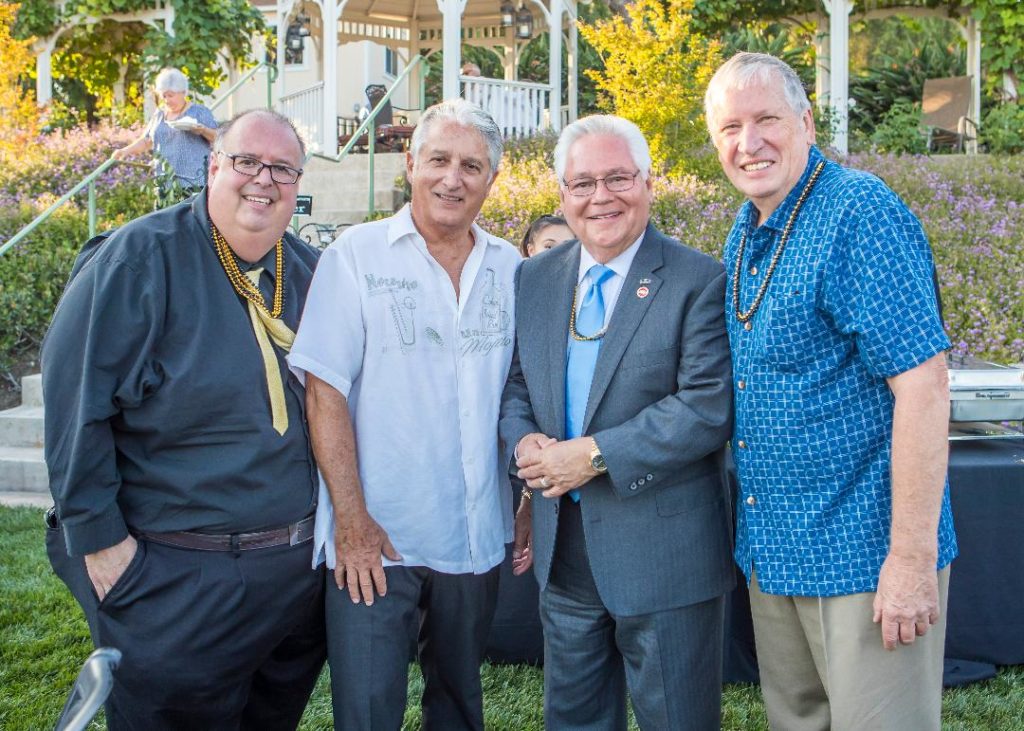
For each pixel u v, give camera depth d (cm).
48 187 879
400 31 1312
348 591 227
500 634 323
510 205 714
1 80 1108
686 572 217
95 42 1327
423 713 255
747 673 304
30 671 318
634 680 224
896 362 183
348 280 225
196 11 1173
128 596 204
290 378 220
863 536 195
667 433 206
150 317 201
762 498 204
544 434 226
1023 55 1099
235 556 211
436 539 230
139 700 212
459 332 233
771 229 202
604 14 1464
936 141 1132
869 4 1161
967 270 633
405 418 228
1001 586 296
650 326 215
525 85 1040
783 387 196
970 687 299
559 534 230
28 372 636
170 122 643
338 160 812
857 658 196
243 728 253
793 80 201
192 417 205
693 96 809
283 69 1153
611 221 217
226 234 213
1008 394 299
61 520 198
